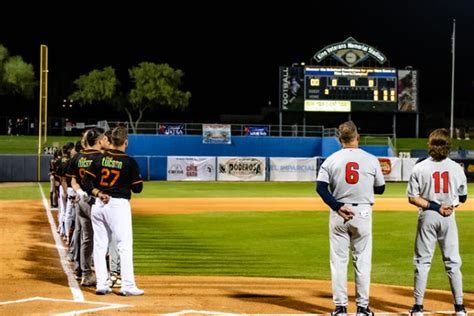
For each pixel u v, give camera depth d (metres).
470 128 63.16
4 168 41.09
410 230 15.86
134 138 49.81
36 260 10.73
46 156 41.66
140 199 27.17
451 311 7.27
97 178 7.88
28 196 27.56
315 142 52.44
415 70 51.56
